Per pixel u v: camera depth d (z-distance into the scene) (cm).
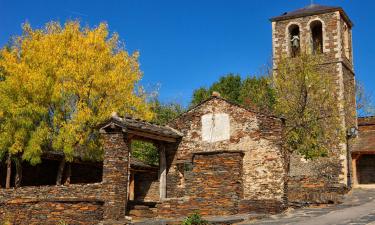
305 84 2959
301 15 3688
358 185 3344
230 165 2006
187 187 2064
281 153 2102
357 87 3675
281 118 2141
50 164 3200
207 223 1659
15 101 2603
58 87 2612
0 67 2877
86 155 2775
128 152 2089
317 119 2908
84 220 1917
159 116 4281
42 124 2605
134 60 3133
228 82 4988
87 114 2614
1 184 2970
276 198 2067
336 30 3562
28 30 2980
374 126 3788
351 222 1506
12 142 2584
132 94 2906
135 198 2573
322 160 3259
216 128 2281
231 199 1972
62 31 2959
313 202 2116
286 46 3703
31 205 2019
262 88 3281
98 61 2788
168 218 2014
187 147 2341
